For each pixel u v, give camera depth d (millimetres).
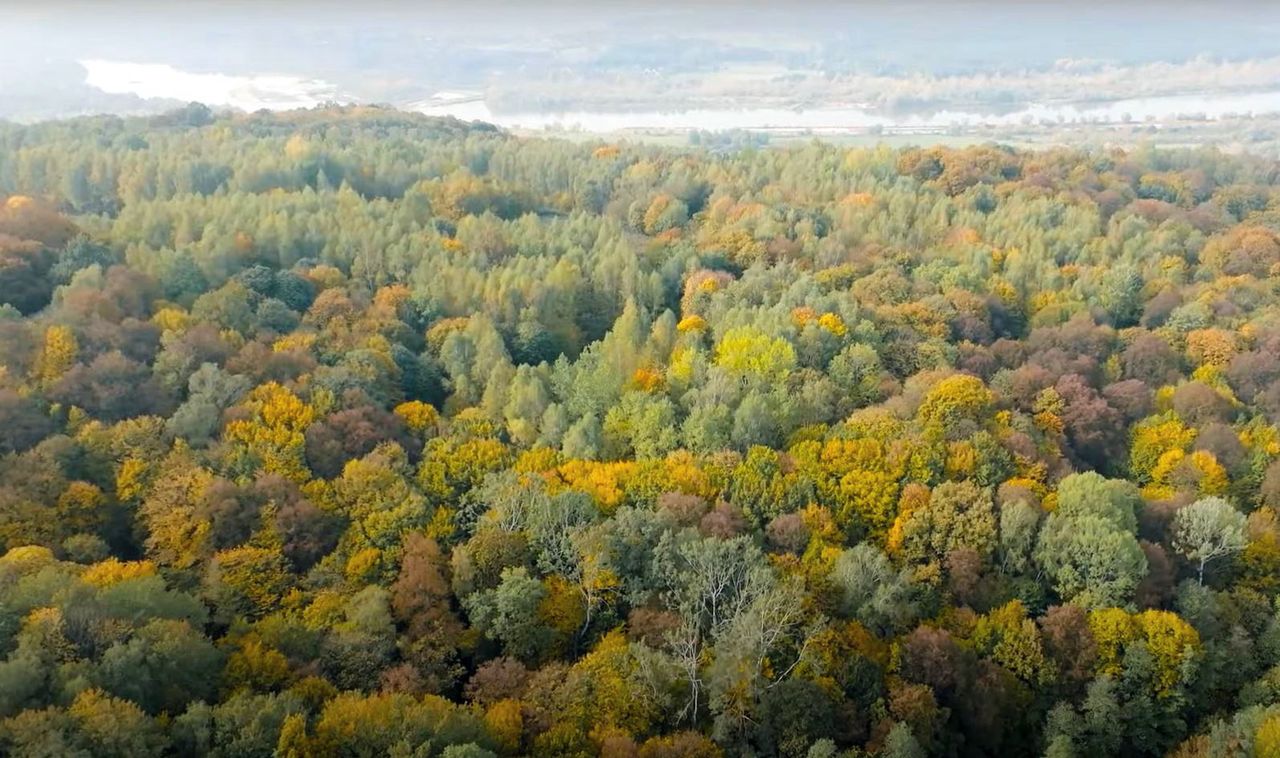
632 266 162750
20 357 112875
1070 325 144250
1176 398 125312
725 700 74312
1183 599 89562
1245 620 91500
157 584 78500
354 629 80562
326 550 94312
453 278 155125
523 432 116062
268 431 105750
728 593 86875
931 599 90125
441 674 79875
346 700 69562
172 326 125500
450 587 88812
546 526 92625
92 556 90000
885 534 98438
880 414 114562
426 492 102625
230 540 92562
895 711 77250
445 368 135875
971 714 80062
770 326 135000
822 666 79750
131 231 158500
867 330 136250
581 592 87500
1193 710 83125
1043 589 91562
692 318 146875
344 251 165125
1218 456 114812
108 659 67625
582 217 196875
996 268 174375
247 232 164375
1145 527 99562
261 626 79938
